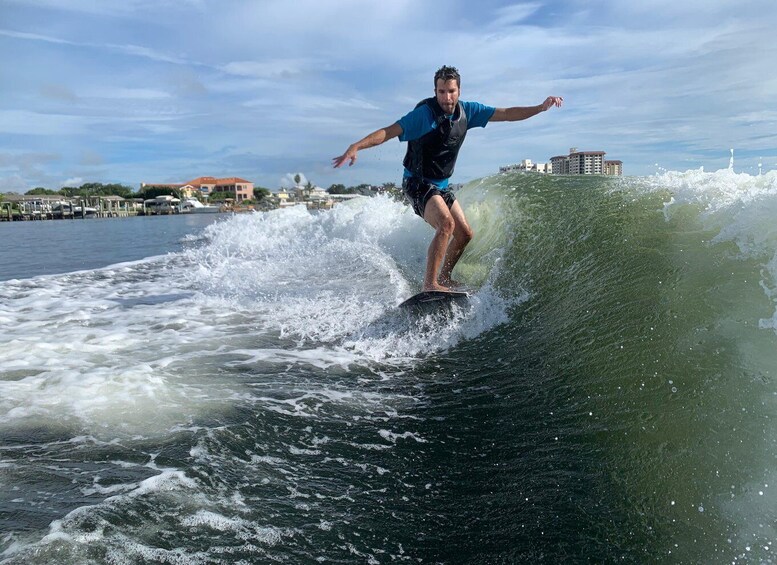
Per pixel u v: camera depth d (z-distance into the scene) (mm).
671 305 4289
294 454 3398
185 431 3643
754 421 3039
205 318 6773
